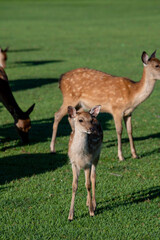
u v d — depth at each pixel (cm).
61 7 9250
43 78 2659
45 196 1012
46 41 4475
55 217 905
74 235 833
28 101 2086
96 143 898
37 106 1997
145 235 838
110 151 1365
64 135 1574
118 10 8156
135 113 1902
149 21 6219
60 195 1020
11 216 908
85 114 874
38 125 1709
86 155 874
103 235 836
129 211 935
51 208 945
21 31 5388
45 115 1856
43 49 3934
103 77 1338
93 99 1328
